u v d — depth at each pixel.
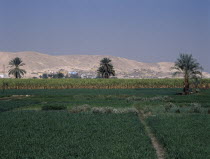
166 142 21.66
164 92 84.19
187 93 78.69
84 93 81.38
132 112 40.31
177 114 38.56
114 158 17.70
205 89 94.25
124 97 69.06
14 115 37.88
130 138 23.00
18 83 107.75
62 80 108.81
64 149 19.80
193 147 20.22
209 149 19.75
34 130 27.12
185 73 78.81
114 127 27.83
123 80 109.25
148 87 110.19
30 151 19.70
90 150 19.59
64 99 65.06
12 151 19.45
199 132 25.30
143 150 19.47
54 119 33.59
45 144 21.30
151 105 51.38
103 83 108.81
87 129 26.88
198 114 38.56
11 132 26.06
